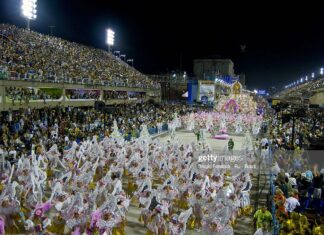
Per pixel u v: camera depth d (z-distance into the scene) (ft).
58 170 73.00
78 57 206.90
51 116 115.75
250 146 108.78
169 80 347.36
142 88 244.22
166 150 83.61
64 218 46.62
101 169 70.33
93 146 83.05
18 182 58.70
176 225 46.24
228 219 46.11
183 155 79.97
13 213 49.03
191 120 174.29
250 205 63.05
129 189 66.33
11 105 117.60
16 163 70.59
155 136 151.23
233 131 177.78
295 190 53.98
